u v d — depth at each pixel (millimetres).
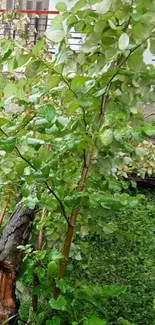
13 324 1674
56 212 1681
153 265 3322
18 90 1499
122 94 1382
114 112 1334
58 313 1599
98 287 1548
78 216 1726
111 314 2518
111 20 1279
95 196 1432
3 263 1636
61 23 1348
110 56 1328
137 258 3402
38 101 1406
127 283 2996
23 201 1519
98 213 1482
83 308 1676
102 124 1377
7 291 1655
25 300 1979
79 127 1345
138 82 1355
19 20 3365
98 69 1363
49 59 2541
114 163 1557
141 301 2725
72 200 1388
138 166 3641
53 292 1565
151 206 4551
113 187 1666
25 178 1337
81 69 1429
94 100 1334
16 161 1603
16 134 1383
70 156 1470
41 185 1446
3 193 1974
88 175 1588
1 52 1340
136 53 1323
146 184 5098
